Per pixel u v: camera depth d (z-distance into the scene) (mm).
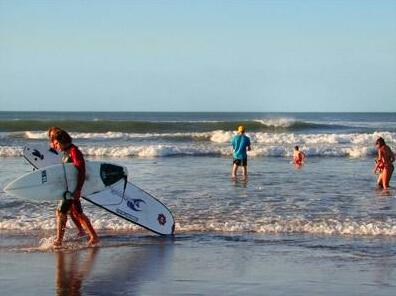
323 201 13031
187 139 35469
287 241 9125
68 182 8914
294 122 48938
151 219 9617
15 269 7438
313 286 6676
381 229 9812
